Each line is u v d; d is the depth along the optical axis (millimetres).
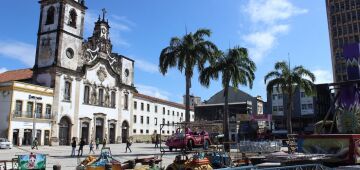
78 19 55938
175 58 35625
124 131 64750
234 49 35281
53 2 53406
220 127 32812
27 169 13695
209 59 35375
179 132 33719
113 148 41469
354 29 80375
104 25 61375
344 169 11102
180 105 97125
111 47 63156
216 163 15820
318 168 8938
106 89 60188
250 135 56938
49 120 48156
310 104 70562
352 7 81500
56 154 30031
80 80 54469
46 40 52625
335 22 83625
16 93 44312
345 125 15852
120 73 65000
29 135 45562
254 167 7754
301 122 70875
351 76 14336
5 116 43719
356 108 14719
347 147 12188
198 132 32000
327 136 12875
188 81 35156
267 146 19156
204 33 35656
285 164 11438
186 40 35594
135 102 75750
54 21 52812
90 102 56250
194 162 13742
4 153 30781
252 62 35781
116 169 13586
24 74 58781
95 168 13336
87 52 56938
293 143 22266
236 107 80125
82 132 54375
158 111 84875
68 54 53094
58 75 50500
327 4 85812
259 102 84562
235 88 35375
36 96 46781
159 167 15570
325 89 69625
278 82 44031
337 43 82375
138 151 34094
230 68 34656
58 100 50031
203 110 84250
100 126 58500
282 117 72938
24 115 44938
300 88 44750
